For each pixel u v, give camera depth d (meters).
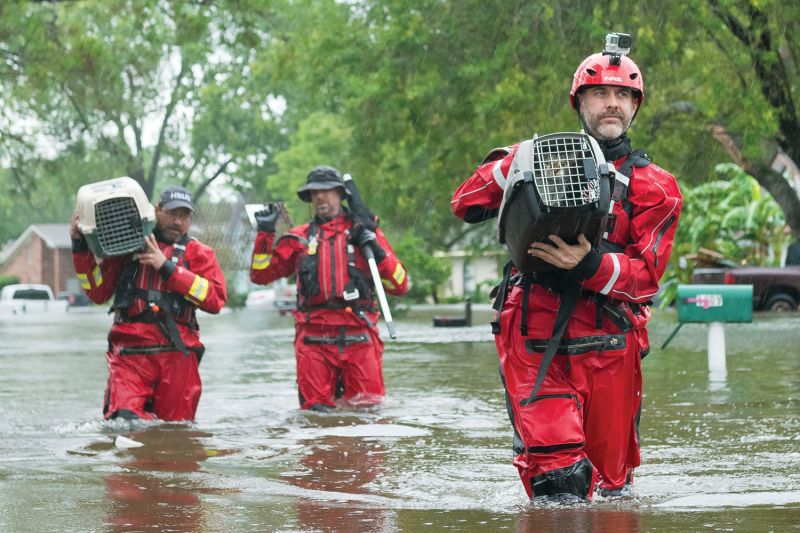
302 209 69.25
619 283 6.02
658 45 25.00
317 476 7.20
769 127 24.94
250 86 78.06
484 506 5.93
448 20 28.67
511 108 27.52
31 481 6.83
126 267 10.70
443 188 32.41
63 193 51.56
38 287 79.12
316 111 71.38
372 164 36.91
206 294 10.64
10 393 13.95
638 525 5.21
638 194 6.23
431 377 14.88
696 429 9.23
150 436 9.47
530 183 5.89
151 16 31.00
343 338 11.62
